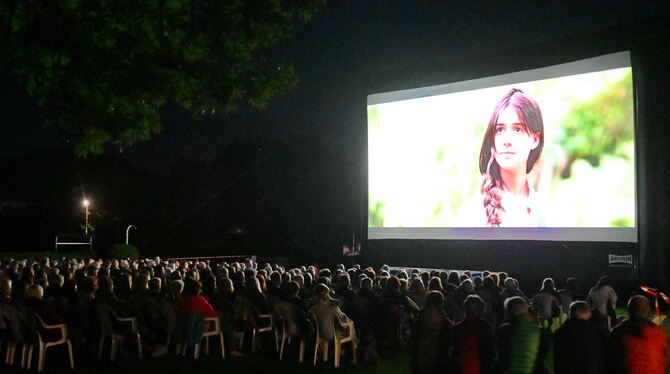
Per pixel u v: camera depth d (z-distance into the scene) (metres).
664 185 15.54
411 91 19.61
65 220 49.34
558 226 16.52
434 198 19.02
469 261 18.52
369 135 20.61
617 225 15.62
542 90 16.95
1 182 52.56
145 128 11.44
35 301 8.49
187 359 9.51
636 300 4.94
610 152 15.80
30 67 9.98
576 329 4.98
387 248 20.23
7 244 47.03
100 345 9.16
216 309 9.83
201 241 47.16
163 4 10.45
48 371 8.56
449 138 18.73
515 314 5.30
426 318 6.02
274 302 10.02
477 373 5.45
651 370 4.72
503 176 17.53
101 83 10.34
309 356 9.71
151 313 9.61
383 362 9.33
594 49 16.11
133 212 52.19
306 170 45.03
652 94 15.51
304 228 43.69
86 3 9.73
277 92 12.21
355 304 9.52
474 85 18.28
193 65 11.48
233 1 11.74
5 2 9.34
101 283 9.39
